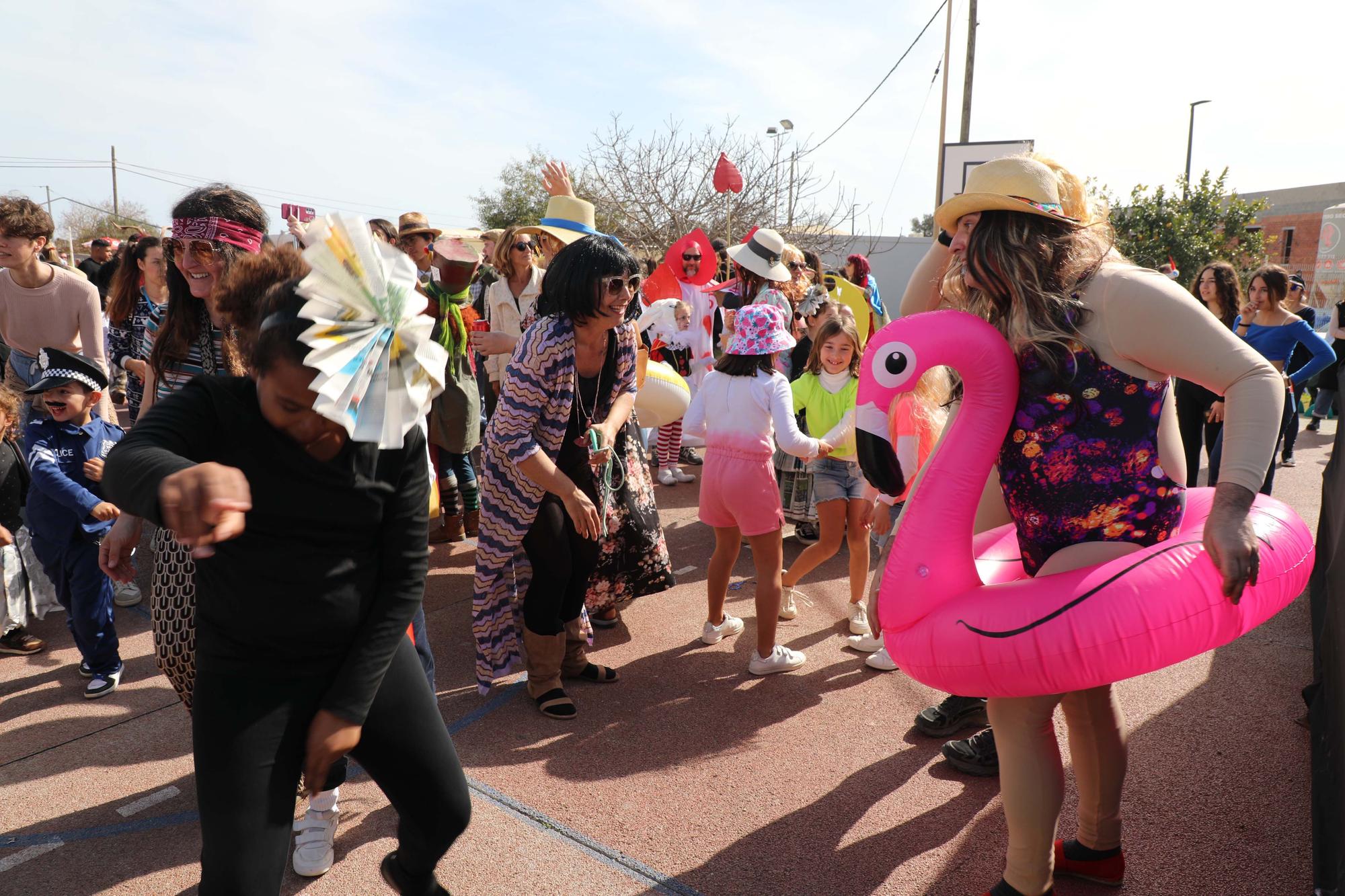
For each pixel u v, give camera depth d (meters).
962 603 2.08
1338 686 2.73
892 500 2.54
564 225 5.65
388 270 1.56
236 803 1.58
